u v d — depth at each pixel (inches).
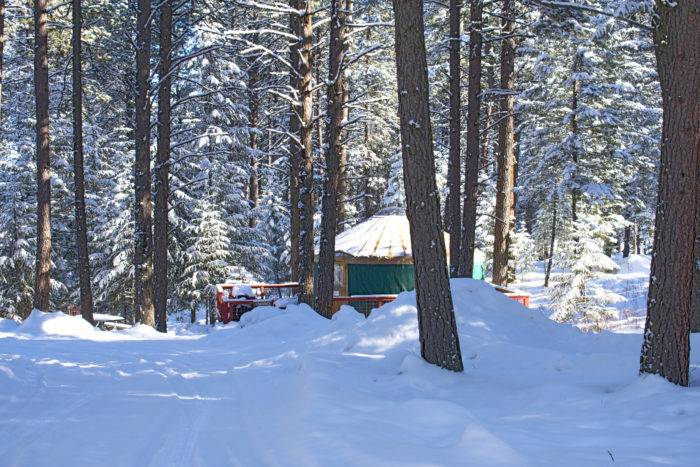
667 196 235.3
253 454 181.0
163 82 641.6
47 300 660.1
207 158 1115.3
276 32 584.7
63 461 173.2
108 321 888.9
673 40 229.6
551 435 181.5
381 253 796.0
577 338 388.2
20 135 1069.1
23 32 1015.6
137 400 261.4
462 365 291.6
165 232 649.0
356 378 271.0
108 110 1230.9
